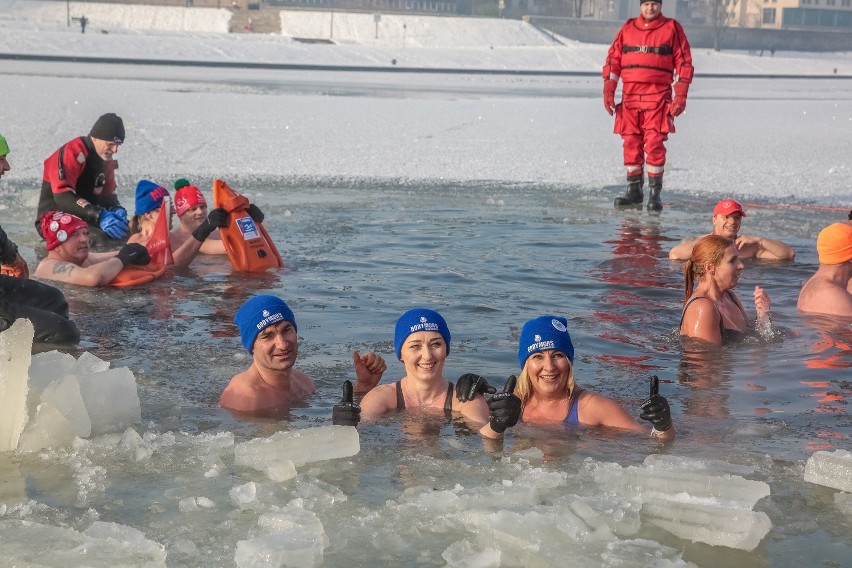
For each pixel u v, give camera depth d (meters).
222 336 5.89
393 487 3.65
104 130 9.54
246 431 4.28
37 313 5.61
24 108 24.80
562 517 3.28
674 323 6.29
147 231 8.52
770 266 8.47
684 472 3.63
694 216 11.45
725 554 3.11
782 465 3.87
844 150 20.52
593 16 131.62
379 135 21.83
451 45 107.69
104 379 4.34
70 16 111.88
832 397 4.83
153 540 3.17
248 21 113.50
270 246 7.99
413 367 4.55
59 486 3.62
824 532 3.27
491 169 16.14
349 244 9.03
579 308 6.69
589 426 4.36
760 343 5.86
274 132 21.62
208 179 13.73
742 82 61.06
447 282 7.46
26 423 4.02
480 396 4.62
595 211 11.69
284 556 2.97
